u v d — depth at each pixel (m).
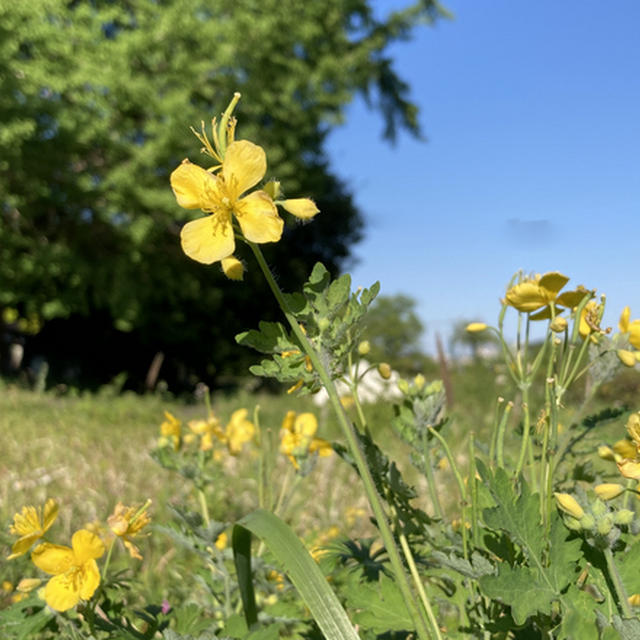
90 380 19.25
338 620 1.00
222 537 1.78
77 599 1.15
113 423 7.68
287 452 1.87
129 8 15.35
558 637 0.84
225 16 15.08
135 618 1.50
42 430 6.25
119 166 14.59
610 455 1.05
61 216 15.69
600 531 0.83
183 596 2.12
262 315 20.28
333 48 17.19
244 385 18.81
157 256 16.72
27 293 15.34
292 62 15.45
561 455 1.00
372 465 1.13
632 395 7.88
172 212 14.48
